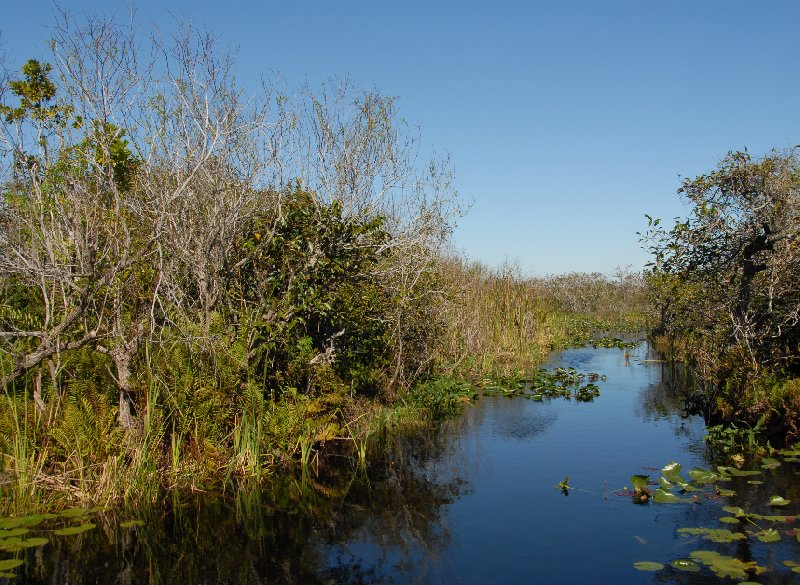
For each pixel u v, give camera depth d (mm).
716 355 10016
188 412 6859
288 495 6496
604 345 21562
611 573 4719
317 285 8617
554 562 4934
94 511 5629
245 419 7043
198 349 7281
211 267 7898
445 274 13539
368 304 9930
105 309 6789
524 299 19844
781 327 8992
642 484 6391
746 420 8250
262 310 8242
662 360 17094
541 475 7141
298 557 5117
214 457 6828
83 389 6449
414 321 11266
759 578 4480
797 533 5176
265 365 7738
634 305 33844
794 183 8719
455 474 7203
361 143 10023
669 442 8508
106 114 6277
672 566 4766
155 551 5184
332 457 7824
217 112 7984
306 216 8594
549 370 15484
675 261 9898
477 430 9305
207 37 7891
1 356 5926
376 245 9336
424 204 11273
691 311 11633
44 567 4875
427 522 5809
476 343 15398
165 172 7547
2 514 5480
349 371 9625
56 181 6445
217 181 7840
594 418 10094
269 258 8391
